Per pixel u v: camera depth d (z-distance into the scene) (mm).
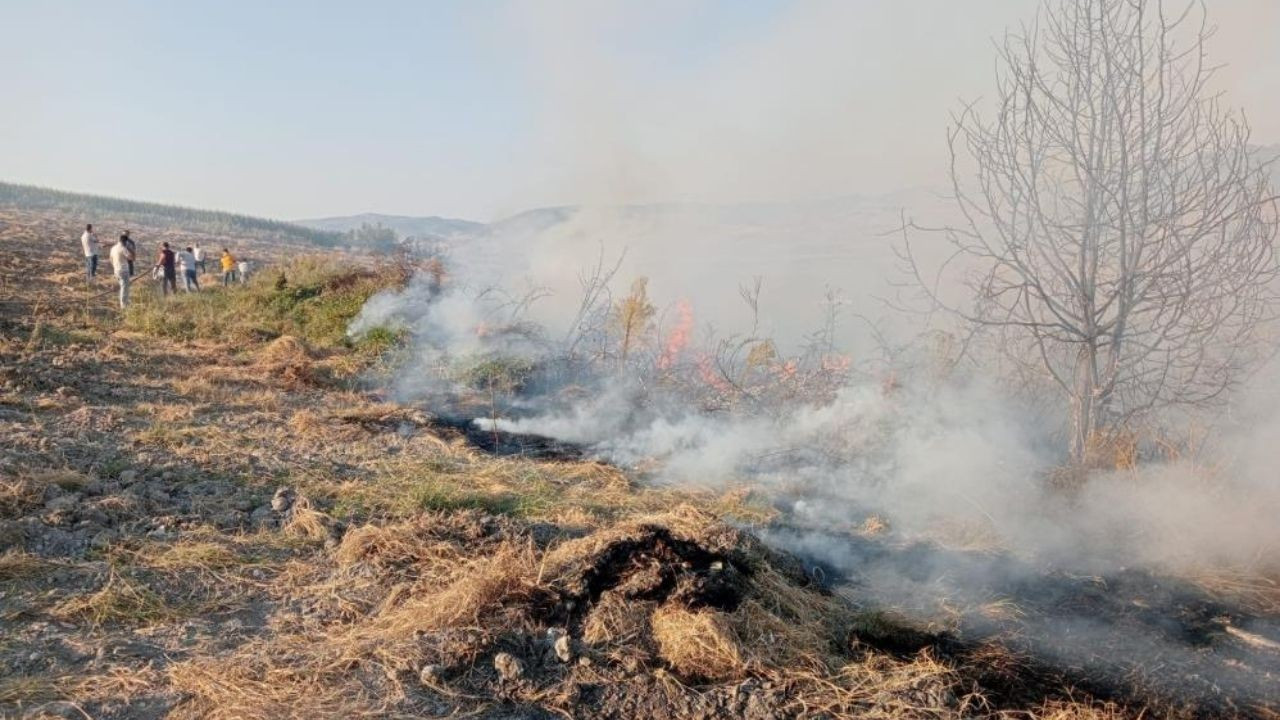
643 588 3900
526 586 3889
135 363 9289
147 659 3359
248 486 5449
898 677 3480
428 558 4426
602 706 3203
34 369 8031
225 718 2947
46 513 4520
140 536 4492
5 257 18969
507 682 3285
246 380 9141
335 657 3418
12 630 3457
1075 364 6230
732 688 3291
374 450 6754
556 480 6297
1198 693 3568
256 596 4047
